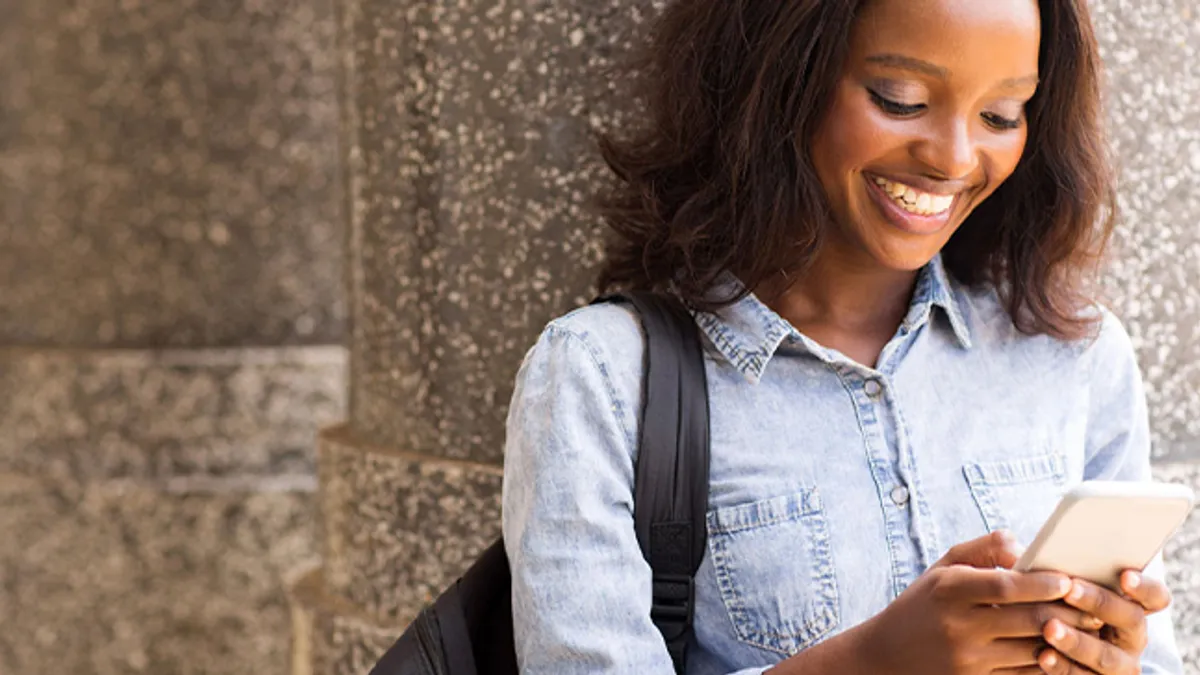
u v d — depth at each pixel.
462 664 1.83
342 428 2.96
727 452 1.79
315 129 4.59
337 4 2.83
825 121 1.77
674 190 1.94
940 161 1.73
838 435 1.80
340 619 2.60
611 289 2.35
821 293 1.89
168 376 4.54
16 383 4.62
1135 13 2.38
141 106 4.60
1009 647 1.55
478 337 2.52
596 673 1.67
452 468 2.52
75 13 4.65
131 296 4.62
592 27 2.38
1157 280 2.42
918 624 1.56
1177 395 2.45
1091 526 1.48
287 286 4.60
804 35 1.75
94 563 4.51
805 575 1.75
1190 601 2.41
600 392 1.76
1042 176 1.91
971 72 1.71
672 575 1.76
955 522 1.81
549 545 1.71
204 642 4.46
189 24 4.56
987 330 1.92
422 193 2.56
